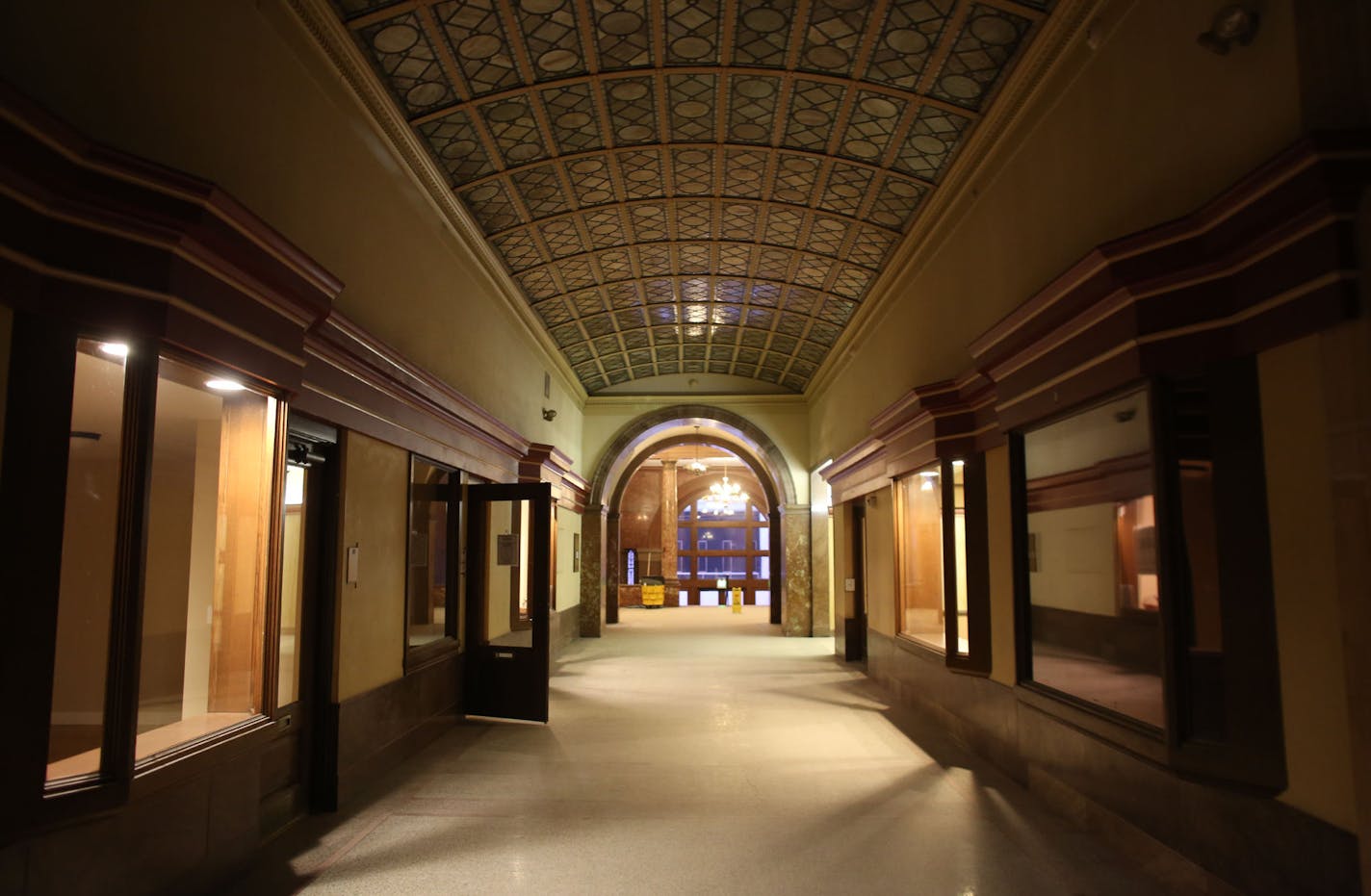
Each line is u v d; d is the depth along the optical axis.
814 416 16.22
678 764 6.41
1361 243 2.82
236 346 3.70
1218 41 3.30
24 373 2.82
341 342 5.02
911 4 5.02
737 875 4.15
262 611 4.27
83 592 3.11
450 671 7.78
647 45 5.59
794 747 7.00
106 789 2.97
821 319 11.92
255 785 4.20
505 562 8.38
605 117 6.55
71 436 3.10
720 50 5.63
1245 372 3.35
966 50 5.34
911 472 8.03
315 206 4.93
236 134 4.07
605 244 9.44
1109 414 4.33
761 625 19.72
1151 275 3.62
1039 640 5.43
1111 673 4.36
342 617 5.26
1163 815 3.93
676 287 11.20
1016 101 5.59
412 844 4.58
